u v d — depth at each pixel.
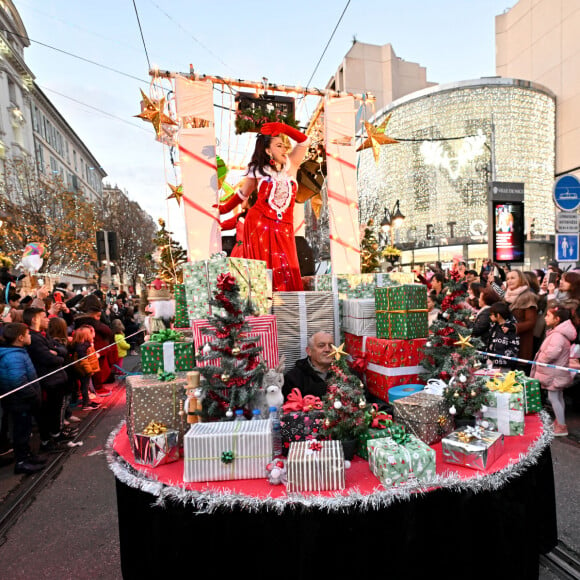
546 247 26.91
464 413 2.16
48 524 2.85
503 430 2.15
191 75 3.23
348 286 3.22
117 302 11.17
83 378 5.68
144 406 1.98
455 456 1.78
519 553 1.74
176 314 3.11
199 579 1.59
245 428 1.78
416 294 2.61
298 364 2.58
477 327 4.52
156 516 1.67
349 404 1.84
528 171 25.16
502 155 25.06
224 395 2.02
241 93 3.53
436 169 26.67
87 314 6.44
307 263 4.46
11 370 3.56
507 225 10.21
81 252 15.91
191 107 3.21
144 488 1.69
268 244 3.30
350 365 2.56
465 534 1.62
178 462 1.92
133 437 1.96
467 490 1.62
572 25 24.20
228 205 3.40
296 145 3.45
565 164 25.27
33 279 6.39
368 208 23.56
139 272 24.84
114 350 6.80
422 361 2.53
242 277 2.52
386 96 33.94
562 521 2.55
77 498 3.21
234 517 1.57
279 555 1.53
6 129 19.67
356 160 3.95
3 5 20.45
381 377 2.61
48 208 15.51
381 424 1.95
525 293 4.29
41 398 3.85
